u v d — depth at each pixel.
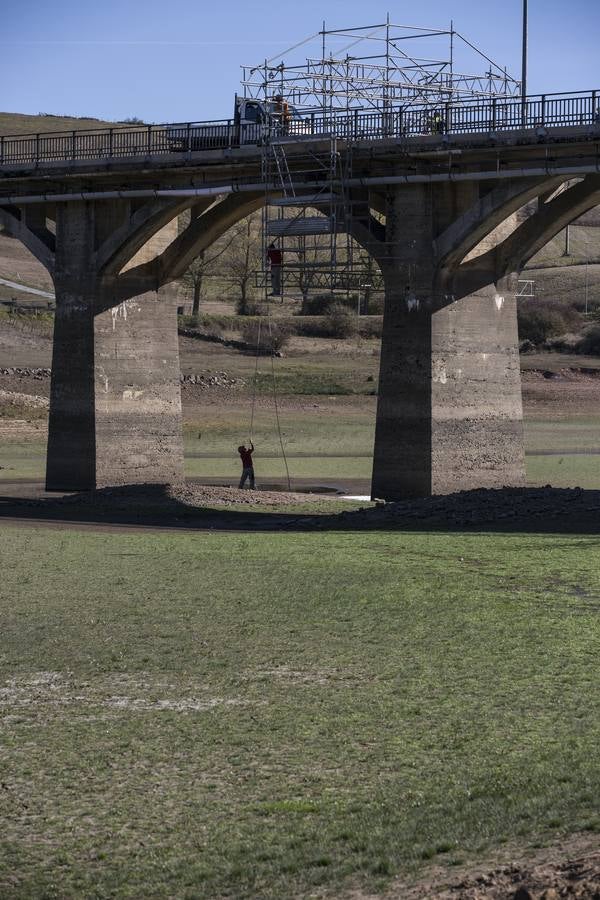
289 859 13.12
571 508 43.91
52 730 18.05
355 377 112.25
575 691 19.52
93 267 62.53
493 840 13.02
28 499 57.12
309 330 132.12
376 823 13.99
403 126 53.41
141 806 14.95
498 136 50.81
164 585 30.05
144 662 22.02
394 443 54.88
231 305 146.38
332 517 46.38
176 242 62.84
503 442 56.03
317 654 22.45
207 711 18.88
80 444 62.62
